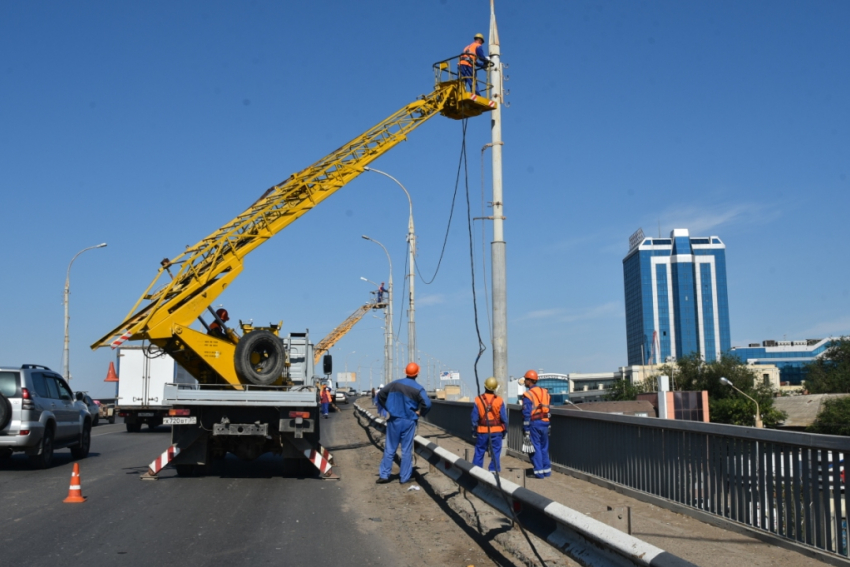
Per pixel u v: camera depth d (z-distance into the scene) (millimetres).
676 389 87938
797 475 7125
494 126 16047
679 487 9391
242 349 14547
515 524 7801
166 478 13930
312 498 11711
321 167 17906
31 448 14930
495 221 15844
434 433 25656
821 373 91938
